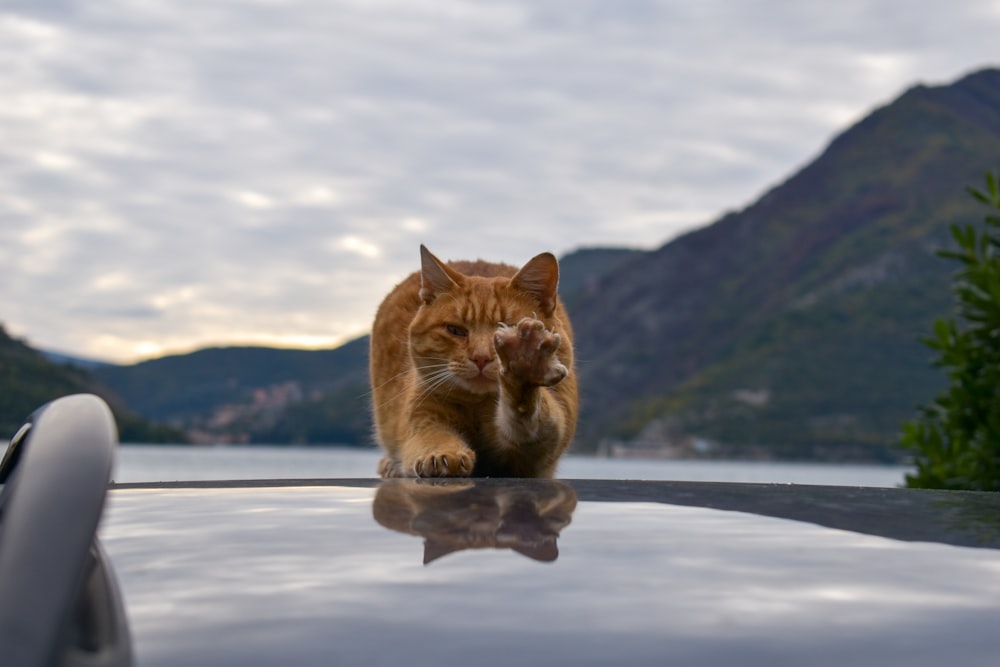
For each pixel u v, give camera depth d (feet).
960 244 17.65
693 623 2.81
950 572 3.47
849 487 7.12
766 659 2.54
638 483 6.98
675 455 448.24
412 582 3.24
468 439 13.99
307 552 3.76
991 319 16.90
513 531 4.29
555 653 2.55
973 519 4.83
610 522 4.59
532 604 2.97
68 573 2.61
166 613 2.85
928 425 18.29
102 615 2.78
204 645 2.56
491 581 3.25
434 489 6.24
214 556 3.69
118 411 306.14
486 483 6.89
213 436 490.08
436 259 14.83
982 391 16.81
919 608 2.99
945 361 17.46
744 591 3.16
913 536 4.23
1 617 2.39
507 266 18.99
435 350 14.08
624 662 2.50
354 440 479.00
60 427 3.25
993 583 3.31
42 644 2.37
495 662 2.48
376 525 4.48
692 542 4.02
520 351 10.00
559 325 15.24
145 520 4.74
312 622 2.77
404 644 2.59
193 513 4.99
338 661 2.46
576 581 3.26
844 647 2.64
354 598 3.03
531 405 10.85
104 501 2.96
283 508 5.16
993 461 16.30
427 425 13.71
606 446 465.88
